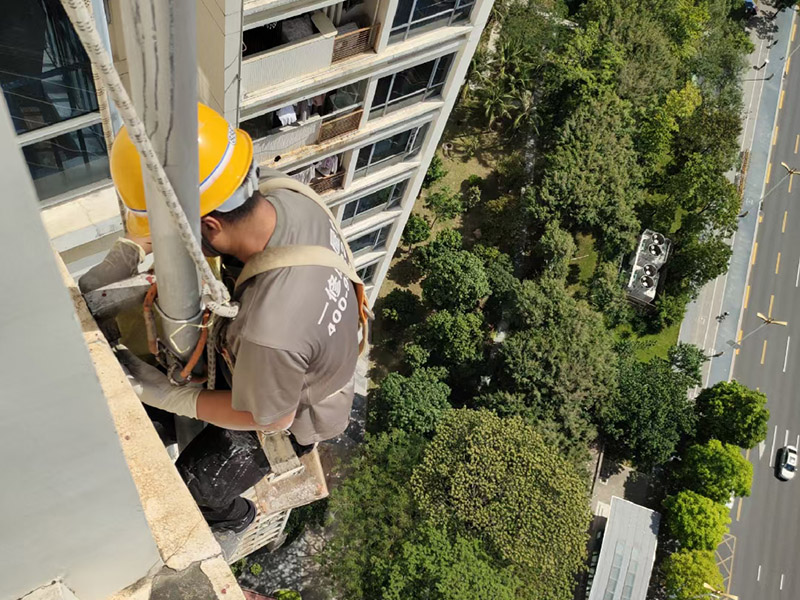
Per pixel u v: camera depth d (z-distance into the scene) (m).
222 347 5.09
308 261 4.82
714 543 42.31
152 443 4.89
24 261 2.46
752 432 45.09
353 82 23.52
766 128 61.25
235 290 4.96
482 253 46.06
